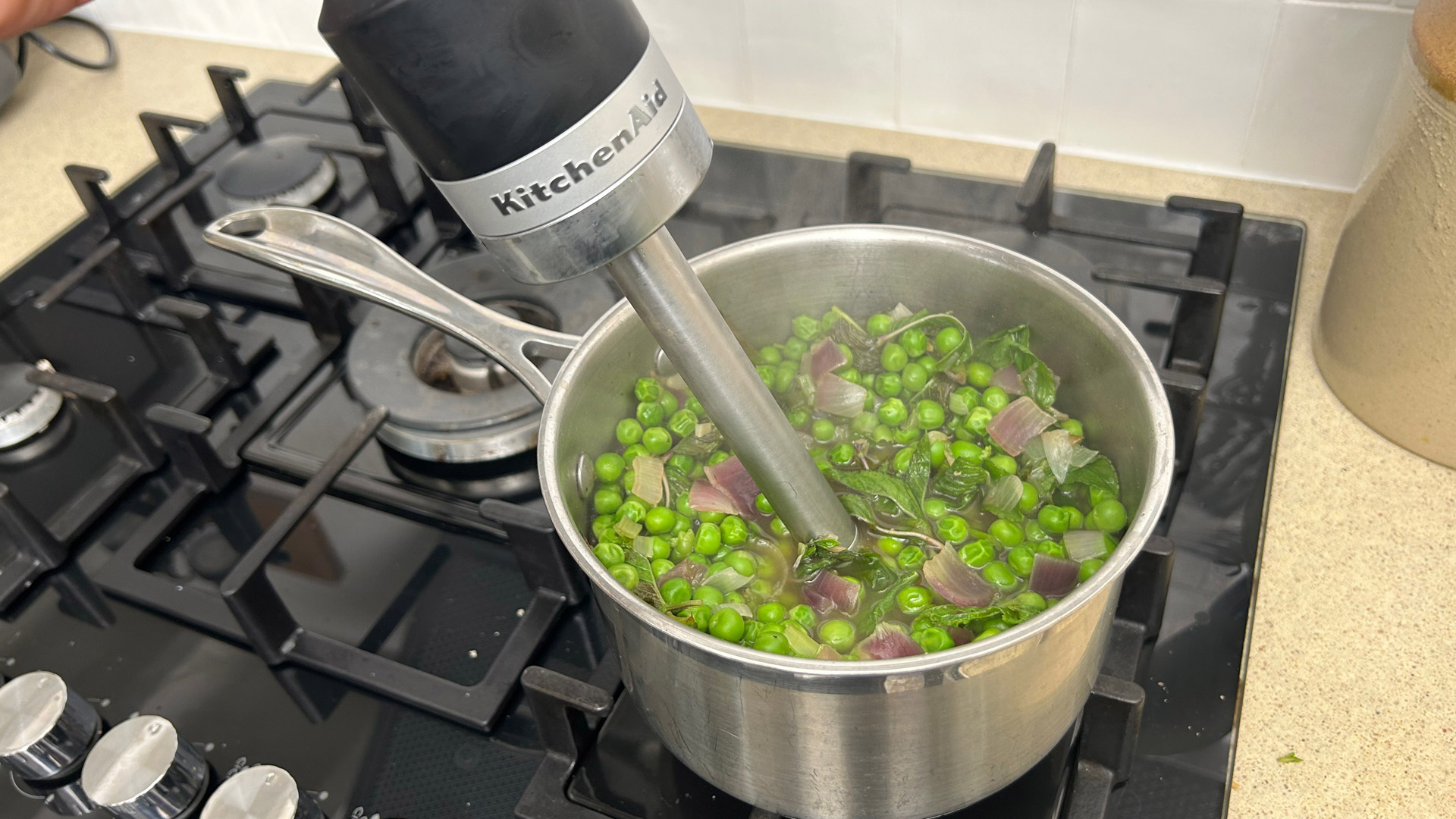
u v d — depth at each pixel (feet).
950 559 2.31
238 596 2.31
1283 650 2.31
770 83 3.97
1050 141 3.68
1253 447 2.73
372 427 2.60
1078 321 2.26
